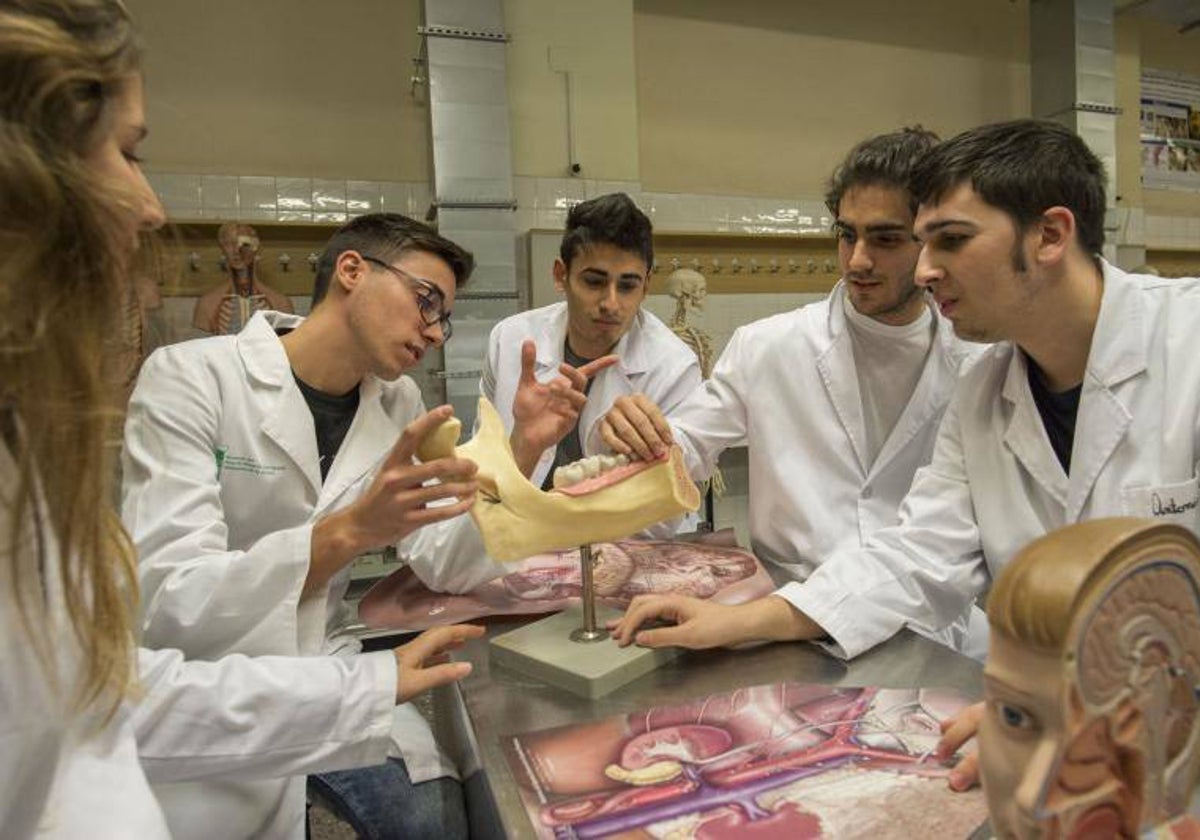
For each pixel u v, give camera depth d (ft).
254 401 4.75
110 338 1.88
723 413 6.04
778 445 5.76
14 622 1.83
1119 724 1.37
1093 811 1.39
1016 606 1.40
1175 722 1.45
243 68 13.20
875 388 5.74
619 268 7.20
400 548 5.00
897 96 17.53
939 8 17.63
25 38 1.60
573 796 2.39
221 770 2.98
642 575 4.65
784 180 16.80
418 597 4.68
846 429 5.61
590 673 3.20
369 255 4.74
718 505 15.74
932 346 5.59
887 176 4.78
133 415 4.54
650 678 3.36
